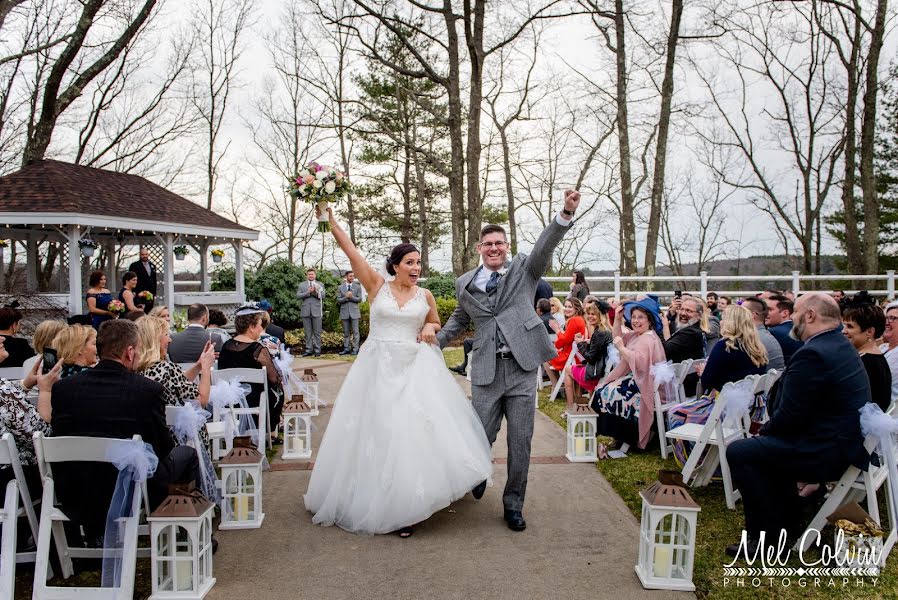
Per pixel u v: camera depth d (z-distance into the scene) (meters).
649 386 5.38
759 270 30.23
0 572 2.80
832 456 3.29
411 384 3.86
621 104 17.17
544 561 3.44
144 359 3.81
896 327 4.90
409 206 27.61
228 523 3.88
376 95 24.56
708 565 3.40
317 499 4.09
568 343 7.90
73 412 3.05
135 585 3.18
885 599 3.05
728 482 4.22
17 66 19.25
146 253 11.73
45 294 10.98
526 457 3.88
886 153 24.06
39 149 13.42
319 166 4.04
